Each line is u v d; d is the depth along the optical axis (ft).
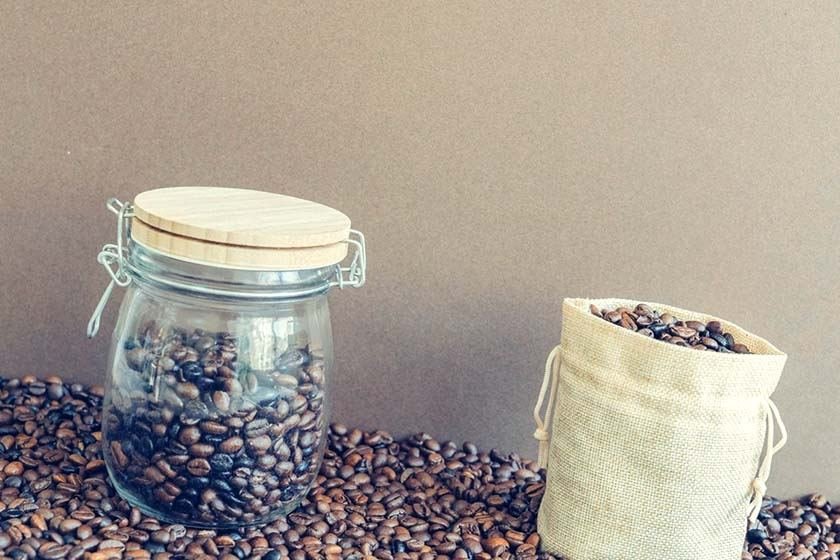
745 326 2.28
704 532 1.94
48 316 2.27
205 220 1.79
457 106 2.17
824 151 2.21
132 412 1.88
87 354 2.29
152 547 1.86
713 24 2.15
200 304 1.84
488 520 2.08
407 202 2.21
